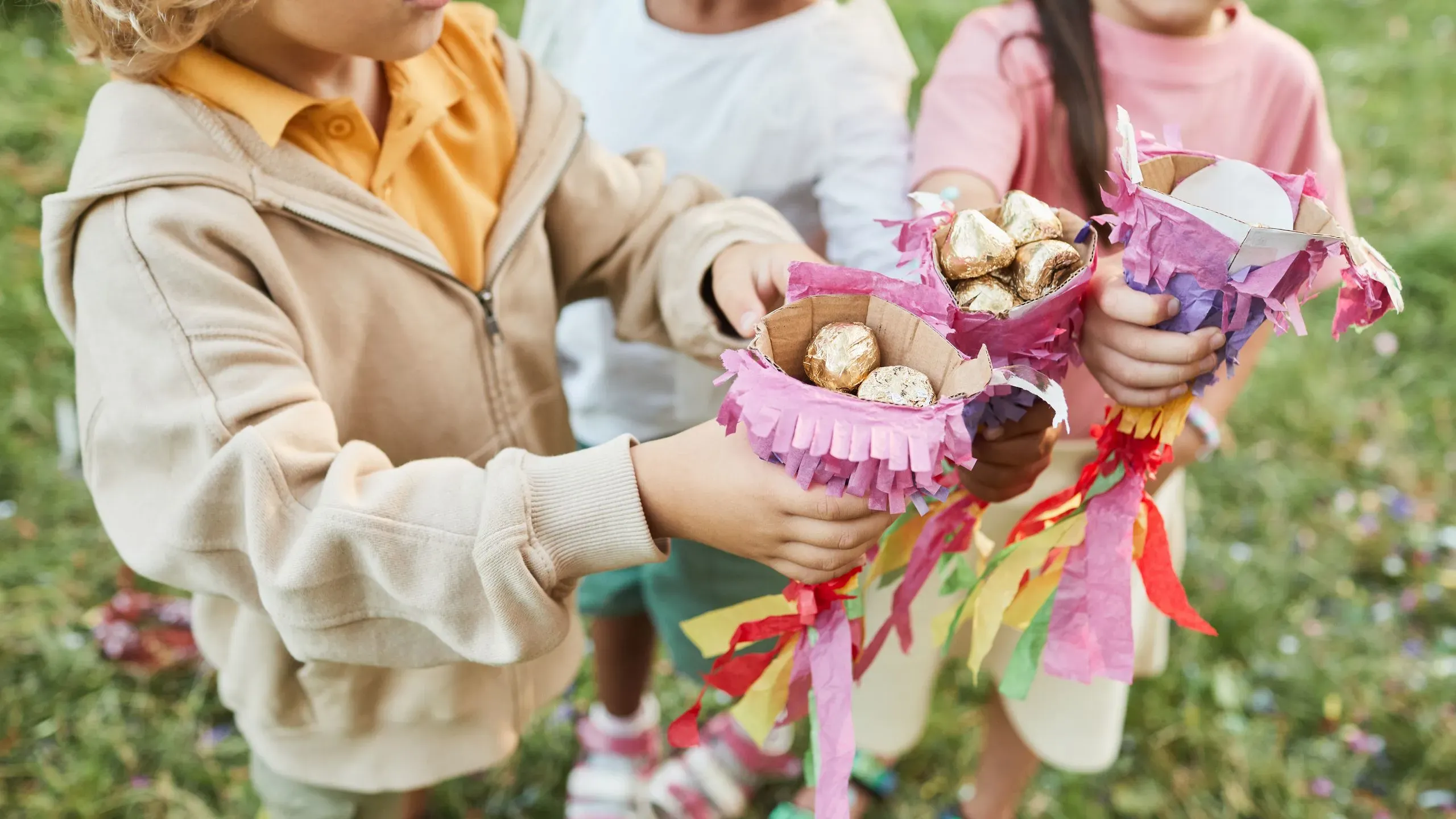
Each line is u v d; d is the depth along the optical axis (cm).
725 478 69
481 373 89
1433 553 178
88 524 171
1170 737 150
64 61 273
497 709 95
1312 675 157
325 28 75
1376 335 219
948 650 117
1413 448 198
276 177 79
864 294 66
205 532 75
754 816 143
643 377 115
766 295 89
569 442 99
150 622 159
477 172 90
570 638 105
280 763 93
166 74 79
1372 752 149
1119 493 79
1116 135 105
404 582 73
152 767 141
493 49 93
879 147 110
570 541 72
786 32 110
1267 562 174
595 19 118
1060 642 79
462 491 73
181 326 74
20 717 144
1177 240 69
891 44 116
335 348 82
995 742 131
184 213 75
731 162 111
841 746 72
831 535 67
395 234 83
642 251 96
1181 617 80
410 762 93
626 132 113
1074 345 76
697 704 82
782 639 81
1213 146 106
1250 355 109
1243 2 112
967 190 101
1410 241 237
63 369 192
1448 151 276
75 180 77
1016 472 80
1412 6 353
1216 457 195
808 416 61
